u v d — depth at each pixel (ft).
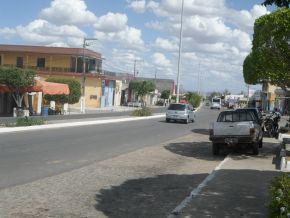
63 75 243.40
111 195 32.09
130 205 29.30
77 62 246.68
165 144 72.95
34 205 27.96
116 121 131.75
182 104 138.41
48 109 150.00
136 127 109.70
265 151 66.13
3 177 36.99
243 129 60.13
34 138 71.05
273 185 23.59
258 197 32.04
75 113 169.27
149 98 382.42
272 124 91.20
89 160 49.62
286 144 64.85
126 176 40.52
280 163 50.47
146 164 48.91
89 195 31.68
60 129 92.99
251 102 315.78
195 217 26.22
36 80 130.21
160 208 28.73
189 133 98.48
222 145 61.77
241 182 37.99
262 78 61.46
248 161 54.03
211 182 37.50
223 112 65.77
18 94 130.93
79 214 26.50
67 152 55.67
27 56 250.37
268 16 55.52
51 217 25.49
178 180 39.55
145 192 33.71
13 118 116.88
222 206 29.01
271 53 57.11
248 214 27.17
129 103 296.51
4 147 57.41
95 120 127.03
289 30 52.65
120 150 61.11
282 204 21.15
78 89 180.75
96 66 262.06
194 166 49.42
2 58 253.24
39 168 42.45
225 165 49.34
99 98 247.09
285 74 57.52
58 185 34.63
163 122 136.56
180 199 31.65
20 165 43.60
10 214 25.58
